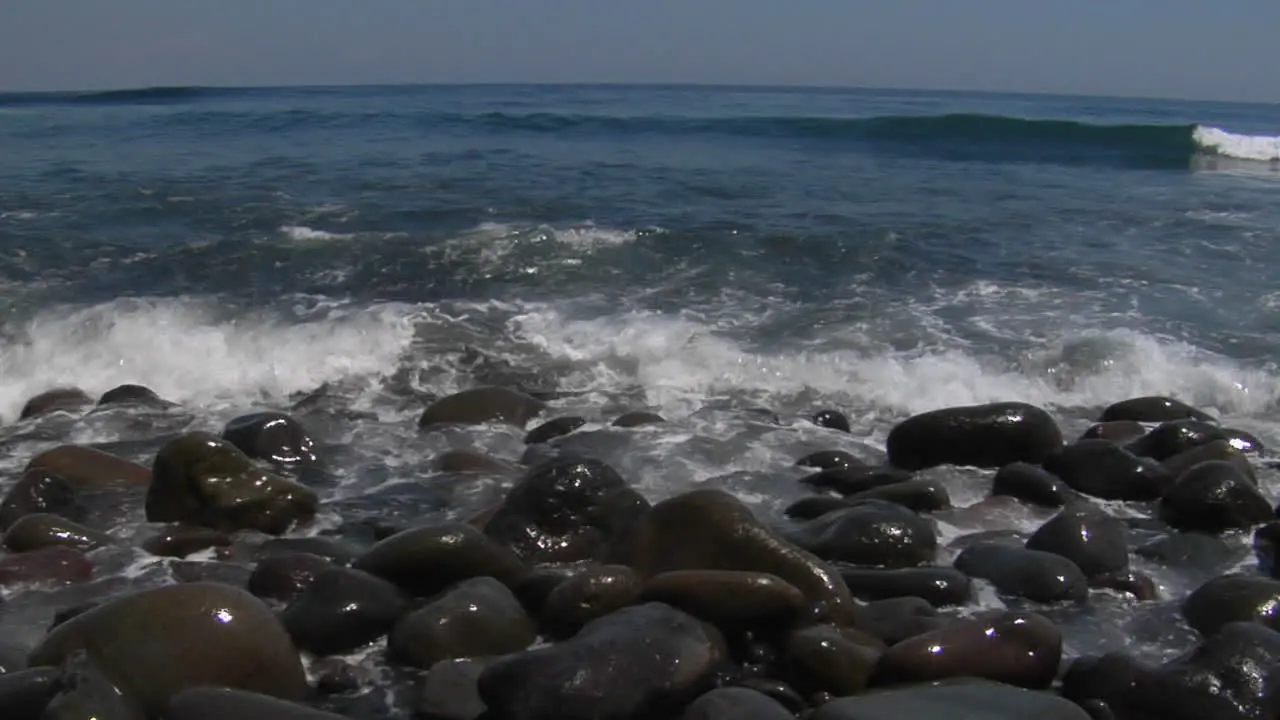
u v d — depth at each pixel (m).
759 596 4.91
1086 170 22.02
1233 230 15.62
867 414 9.17
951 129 25.84
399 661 4.96
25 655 4.58
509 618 5.09
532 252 13.28
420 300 11.66
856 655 4.68
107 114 31.80
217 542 6.27
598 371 10.00
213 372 9.77
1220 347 10.62
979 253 13.93
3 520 6.52
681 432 8.38
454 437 8.31
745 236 14.11
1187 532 6.68
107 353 10.02
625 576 5.16
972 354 10.20
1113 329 10.91
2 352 9.98
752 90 128.50
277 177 18.73
